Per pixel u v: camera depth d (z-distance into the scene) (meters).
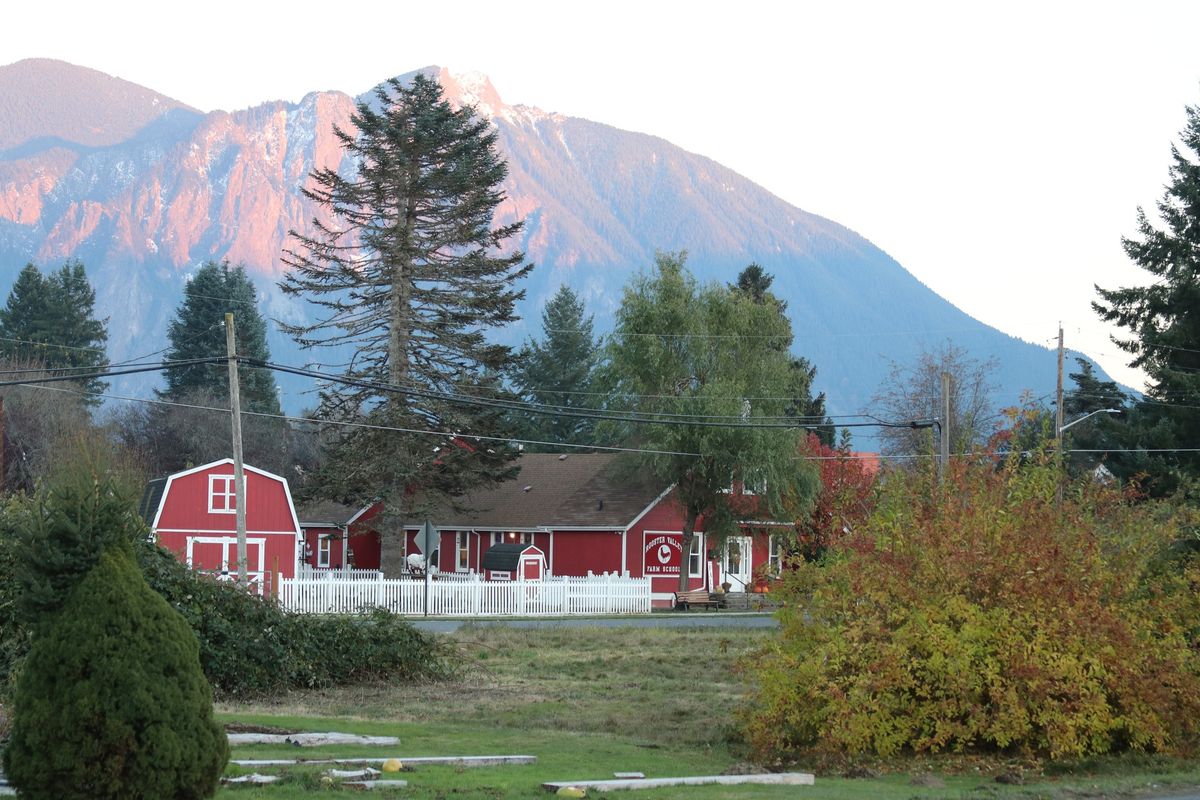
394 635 25.22
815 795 12.94
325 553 68.25
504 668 28.08
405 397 55.16
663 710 20.95
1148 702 16.44
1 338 89.12
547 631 38.31
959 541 16.98
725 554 58.94
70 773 9.81
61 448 51.78
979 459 20.20
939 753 16.55
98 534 10.43
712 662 29.22
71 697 9.90
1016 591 16.50
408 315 56.41
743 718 18.06
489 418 57.47
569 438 101.75
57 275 96.31
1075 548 17.50
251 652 22.81
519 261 60.41
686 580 58.28
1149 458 47.41
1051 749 16.02
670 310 57.50
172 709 10.09
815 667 16.23
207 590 22.83
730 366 58.19
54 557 10.29
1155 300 50.16
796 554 18.38
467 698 22.59
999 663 16.28
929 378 71.75
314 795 11.85
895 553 17.30
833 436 87.12
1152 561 19.91
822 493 53.72
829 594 17.00
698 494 57.72
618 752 16.34
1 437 41.16
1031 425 22.33
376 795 12.04
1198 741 17.33
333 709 20.78
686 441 55.84
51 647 10.04
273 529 52.31
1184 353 49.44
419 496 63.62
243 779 12.43
